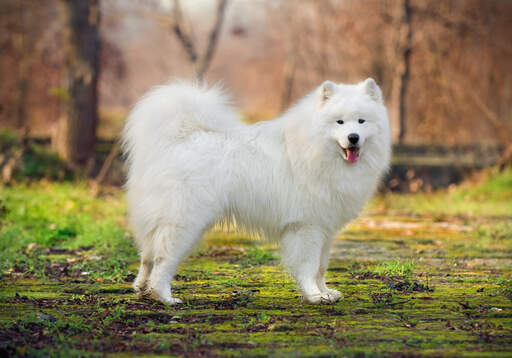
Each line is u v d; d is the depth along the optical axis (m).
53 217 10.17
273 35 38.50
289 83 37.09
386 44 30.25
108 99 38.06
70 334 4.34
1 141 16.83
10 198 11.30
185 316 4.92
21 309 5.06
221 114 5.71
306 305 5.36
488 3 24.88
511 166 18.02
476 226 10.70
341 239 9.45
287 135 5.53
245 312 5.09
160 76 38.09
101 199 13.26
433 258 7.80
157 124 5.49
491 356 3.92
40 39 30.70
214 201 5.30
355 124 5.27
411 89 27.20
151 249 5.45
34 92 31.31
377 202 15.34
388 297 5.63
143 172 5.45
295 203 5.42
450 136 23.09
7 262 7.03
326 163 5.32
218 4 26.36
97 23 18.14
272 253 7.98
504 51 24.66
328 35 33.44
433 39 24.55
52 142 18.66
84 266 7.08
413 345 4.16
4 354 3.79
